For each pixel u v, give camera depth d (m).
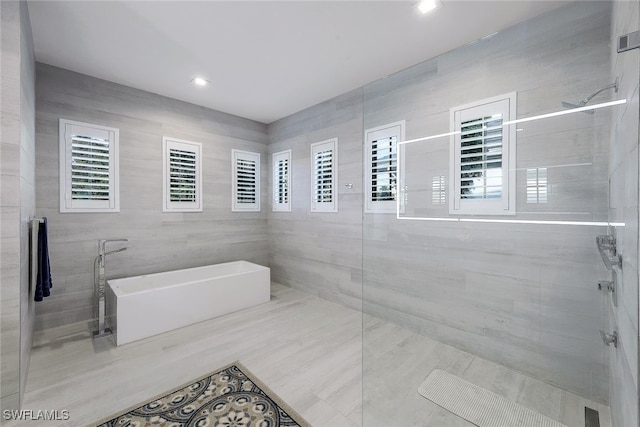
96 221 3.04
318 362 2.24
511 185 2.00
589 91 1.74
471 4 1.92
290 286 4.32
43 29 2.21
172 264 3.62
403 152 2.51
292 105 3.90
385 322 2.58
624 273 1.20
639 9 0.99
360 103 3.36
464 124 2.21
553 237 1.85
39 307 2.74
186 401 1.78
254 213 4.51
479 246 2.14
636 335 0.98
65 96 2.85
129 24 2.16
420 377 1.90
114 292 2.64
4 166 1.62
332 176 3.69
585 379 1.73
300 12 2.03
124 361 2.24
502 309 2.05
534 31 1.97
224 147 4.15
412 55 2.60
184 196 3.72
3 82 1.62
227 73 2.96
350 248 3.50
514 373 1.94
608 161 1.63
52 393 1.85
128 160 3.26
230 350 2.43
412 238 2.46
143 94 3.37
